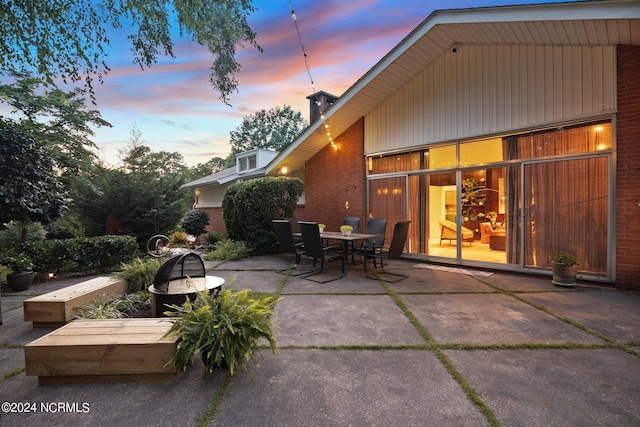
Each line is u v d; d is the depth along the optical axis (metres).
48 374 2.12
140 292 3.99
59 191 6.33
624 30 4.06
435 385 2.11
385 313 3.57
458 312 3.58
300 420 1.76
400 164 7.46
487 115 5.85
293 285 4.92
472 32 5.48
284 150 9.11
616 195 4.50
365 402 1.93
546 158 5.20
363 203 8.20
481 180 7.10
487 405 1.88
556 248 5.12
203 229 12.65
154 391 2.05
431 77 6.70
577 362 2.41
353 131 8.42
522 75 5.39
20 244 5.56
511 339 2.83
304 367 2.36
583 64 4.75
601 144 4.67
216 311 2.32
